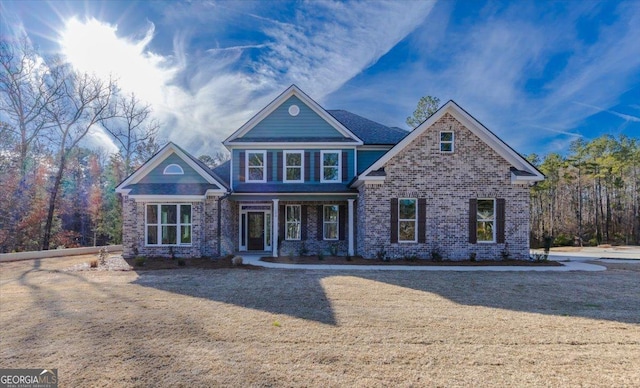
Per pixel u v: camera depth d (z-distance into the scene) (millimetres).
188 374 4500
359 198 17875
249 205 20375
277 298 8602
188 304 8031
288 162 19750
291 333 6035
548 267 14266
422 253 16062
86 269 14047
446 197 16141
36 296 9008
